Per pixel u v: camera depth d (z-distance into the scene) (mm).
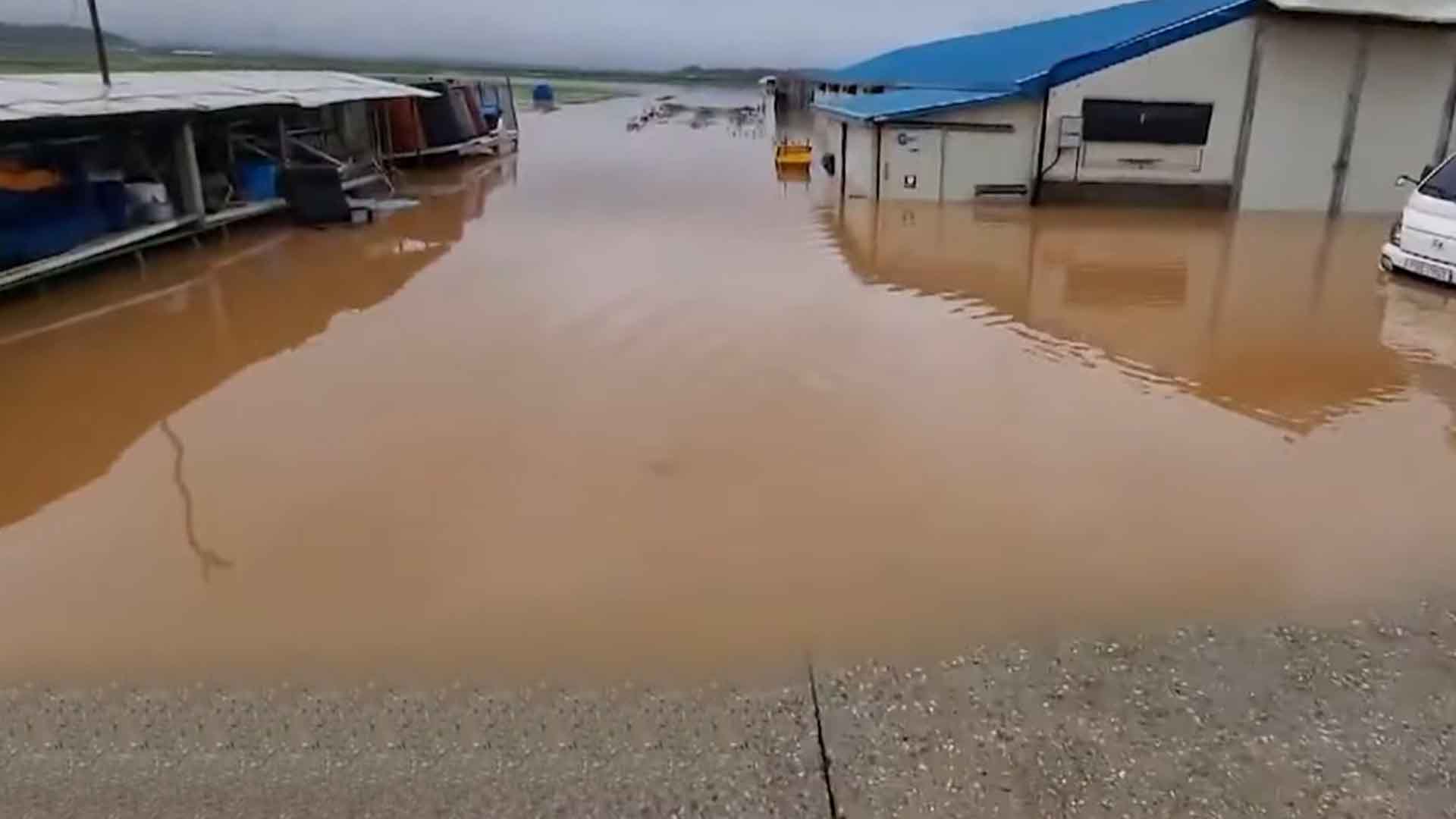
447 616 4004
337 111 17797
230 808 2820
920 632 3887
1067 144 16859
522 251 11875
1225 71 16547
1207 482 5438
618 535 4746
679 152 26109
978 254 12461
